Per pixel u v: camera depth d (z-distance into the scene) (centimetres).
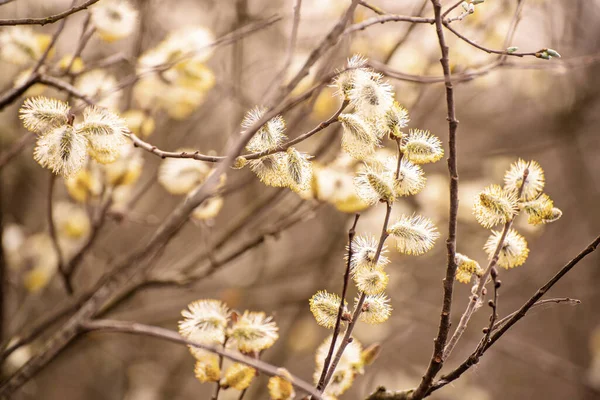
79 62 259
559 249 626
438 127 538
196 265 352
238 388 180
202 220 283
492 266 170
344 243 416
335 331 164
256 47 415
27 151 367
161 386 454
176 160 251
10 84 285
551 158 700
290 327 449
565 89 548
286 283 498
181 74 260
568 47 483
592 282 616
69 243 336
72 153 166
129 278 239
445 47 157
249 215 325
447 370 468
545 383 659
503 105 584
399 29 340
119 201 284
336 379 192
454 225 158
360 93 162
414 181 170
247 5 368
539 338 678
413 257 475
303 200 289
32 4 350
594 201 649
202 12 405
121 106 277
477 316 607
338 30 182
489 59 317
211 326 179
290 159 169
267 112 177
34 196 439
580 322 638
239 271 509
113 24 237
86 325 178
